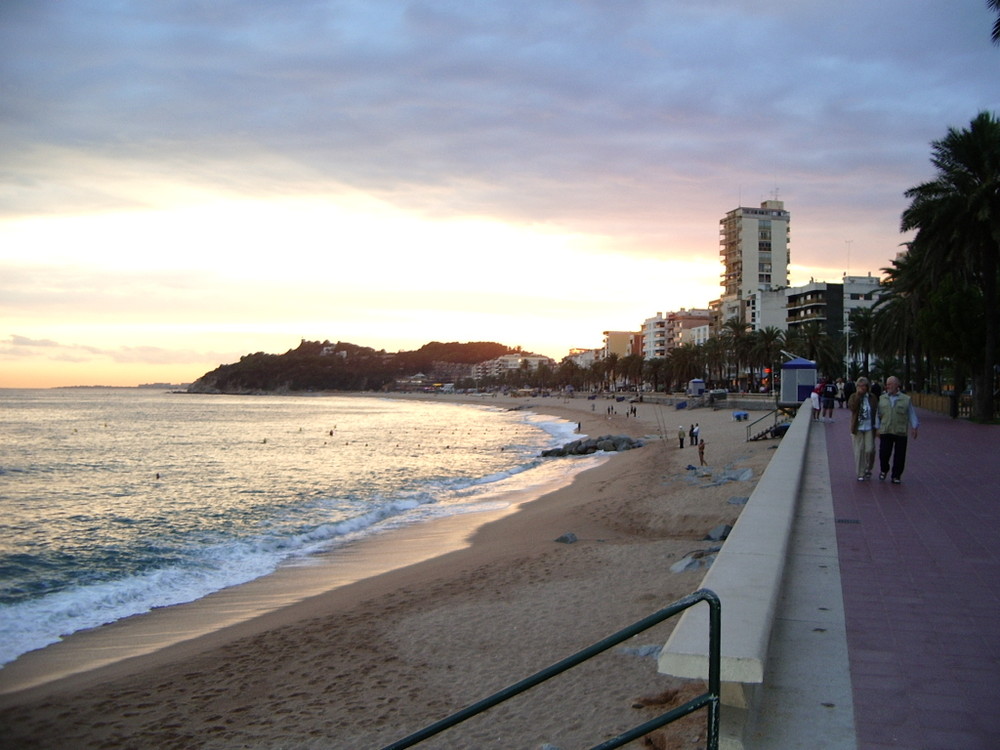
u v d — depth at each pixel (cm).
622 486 3145
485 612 1340
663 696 809
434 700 981
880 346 6156
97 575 2069
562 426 10075
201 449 6912
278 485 4166
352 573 1955
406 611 1434
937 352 3428
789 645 521
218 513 3166
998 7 1805
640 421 8600
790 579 682
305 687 1090
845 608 599
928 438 2159
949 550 786
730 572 529
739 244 14125
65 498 3691
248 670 1201
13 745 999
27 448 6975
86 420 12544
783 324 12650
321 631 1370
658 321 17975
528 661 1074
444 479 4409
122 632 1535
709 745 322
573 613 1266
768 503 845
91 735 1013
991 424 2833
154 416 14250
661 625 1105
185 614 1648
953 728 401
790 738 393
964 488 1191
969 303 3312
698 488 2648
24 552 2377
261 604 1695
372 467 5209
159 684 1182
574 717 818
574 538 2023
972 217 2912
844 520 945
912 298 4159
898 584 666
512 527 2444
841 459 1591
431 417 14238
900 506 1040
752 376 10475
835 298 11594
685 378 12875
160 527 2833
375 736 891
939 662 489
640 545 1812
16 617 1650
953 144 2959
